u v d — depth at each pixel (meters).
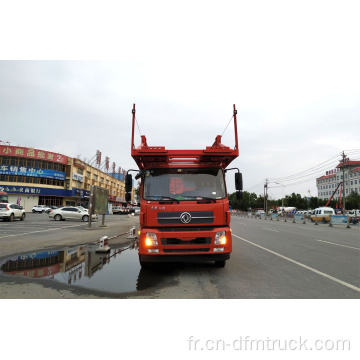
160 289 5.04
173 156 6.31
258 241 12.25
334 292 4.86
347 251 9.40
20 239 11.86
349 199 74.62
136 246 10.38
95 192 17.88
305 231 18.62
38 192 49.31
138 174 6.46
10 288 4.98
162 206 5.92
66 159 54.41
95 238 12.55
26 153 48.09
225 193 6.25
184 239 5.78
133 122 6.75
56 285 5.20
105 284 5.32
